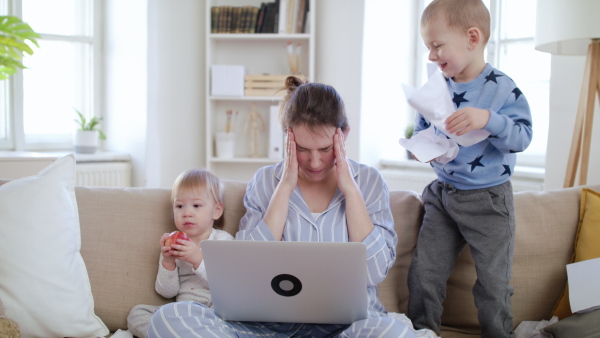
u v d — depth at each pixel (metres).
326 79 3.90
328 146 1.49
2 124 3.82
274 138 3.93
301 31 3.88
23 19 3.86
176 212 1.66
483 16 1.67
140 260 1.68
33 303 1.43
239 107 4.17
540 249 1.78
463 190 1.72
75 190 1.75
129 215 1.72
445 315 1.80
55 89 4.02
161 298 1.67
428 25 1.69
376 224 1.54
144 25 3.91
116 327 1.65
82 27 4.09
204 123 4.12
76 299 1.51
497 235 1.67
